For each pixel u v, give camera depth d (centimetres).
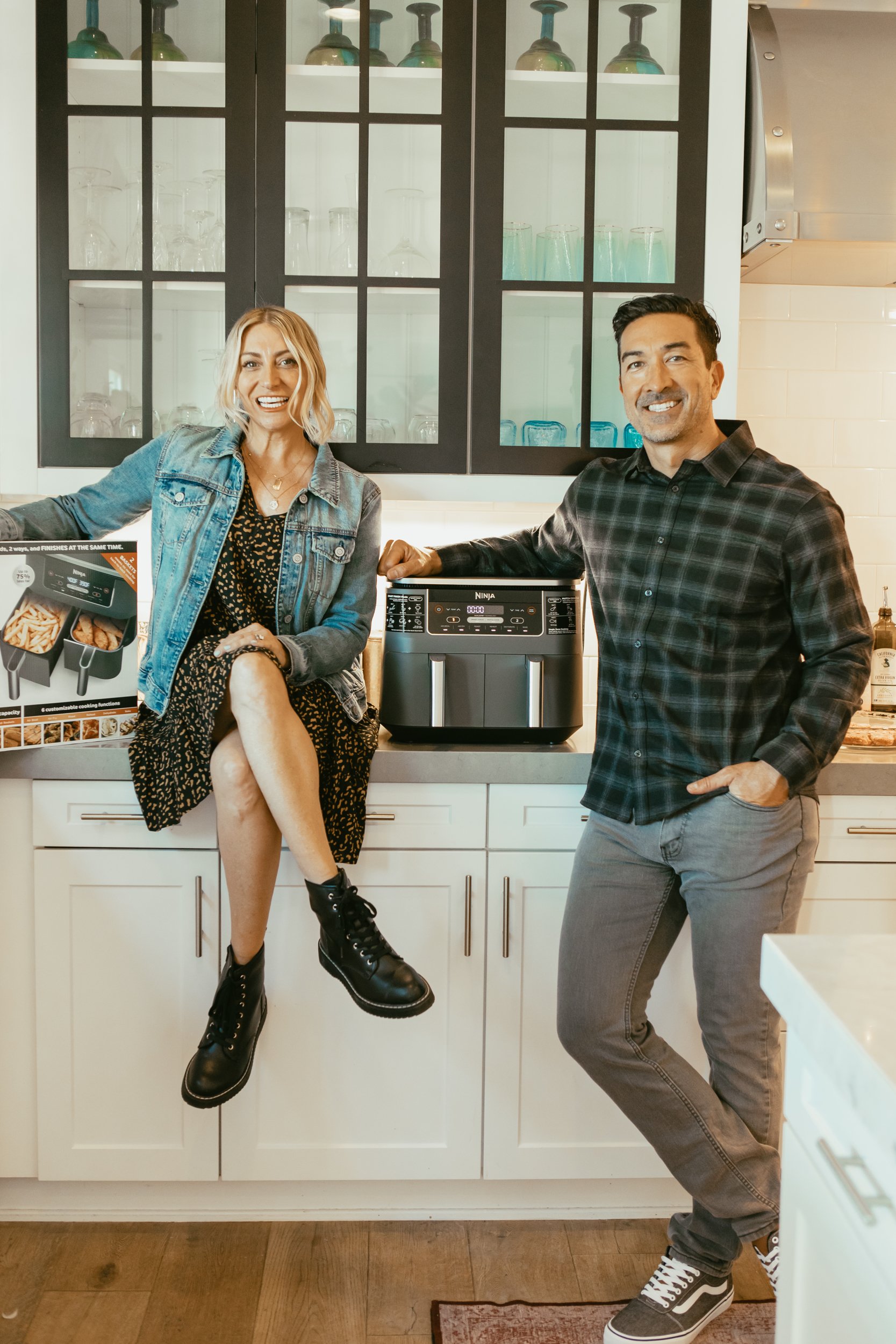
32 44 205
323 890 164
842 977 69
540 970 194
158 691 184
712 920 162
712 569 161
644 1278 185
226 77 208
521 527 248
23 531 189
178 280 210
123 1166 194
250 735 163
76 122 208
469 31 209
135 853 188
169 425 214
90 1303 175
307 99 210
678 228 212
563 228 214
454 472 215
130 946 190
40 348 209
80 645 187
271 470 190
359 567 192
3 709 181
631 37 212
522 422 216
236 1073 175
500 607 196
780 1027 193
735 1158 163
